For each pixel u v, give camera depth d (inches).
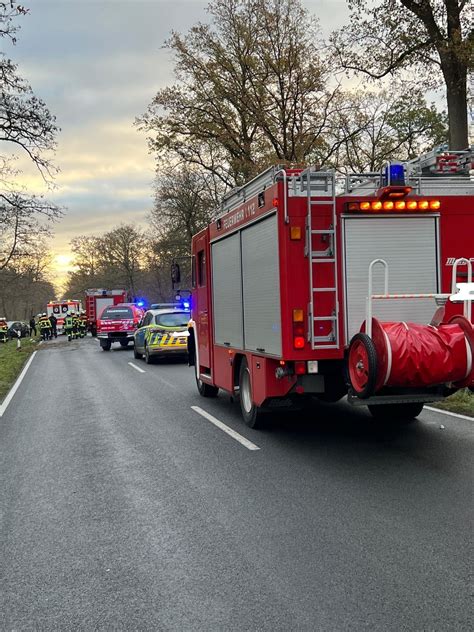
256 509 203.9
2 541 187.2
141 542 180.9
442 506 197.6
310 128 1026.1
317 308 261.1
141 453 292.0
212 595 144.6
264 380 294.5
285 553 166.6
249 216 307.3
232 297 347.9
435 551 163.3
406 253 268.8
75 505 219.1
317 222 260.1
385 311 267.3
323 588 144.9
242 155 1122.7
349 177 265.4
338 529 181.9
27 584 156.3
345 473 240.2
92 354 989.8
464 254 274.1
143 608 140.5
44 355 1027.3
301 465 255.3
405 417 336.2
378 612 132.9
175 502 216.2
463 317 238.5
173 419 376.5
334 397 315.3
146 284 3324.3
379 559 159.6
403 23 668.1
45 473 264.8
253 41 1023.0
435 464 247.1
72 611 141.0
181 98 1132.5
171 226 1952.5
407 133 1167.6
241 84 1067.3
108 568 163.6
